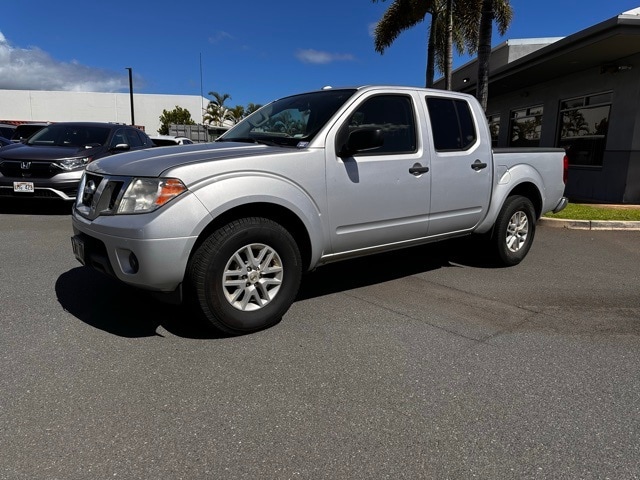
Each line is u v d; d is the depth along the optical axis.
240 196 3.34
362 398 2.79
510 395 2.87
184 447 2.31
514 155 5.52
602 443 2.43
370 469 2.20
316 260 3.94
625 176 11.36
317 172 3.76
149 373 3.00
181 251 3.16
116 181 3.42
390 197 4.27
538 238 7.79
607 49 10.49
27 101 54.06
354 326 3.84
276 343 3.48
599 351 3.51
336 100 4.17
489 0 12.13
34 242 6.34
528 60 12.24
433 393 2.87
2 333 3.51
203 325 3.61
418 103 4.55
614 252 6.84
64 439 2.34
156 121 55.78
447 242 6.18
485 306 4.40
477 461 2.27
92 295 4.31
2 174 8.15
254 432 2.45
